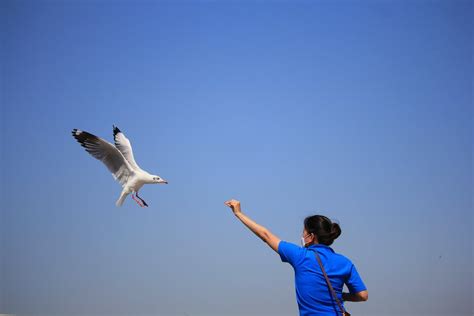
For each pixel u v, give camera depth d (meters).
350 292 5.31
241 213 5.51
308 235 5.43
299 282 5.12
